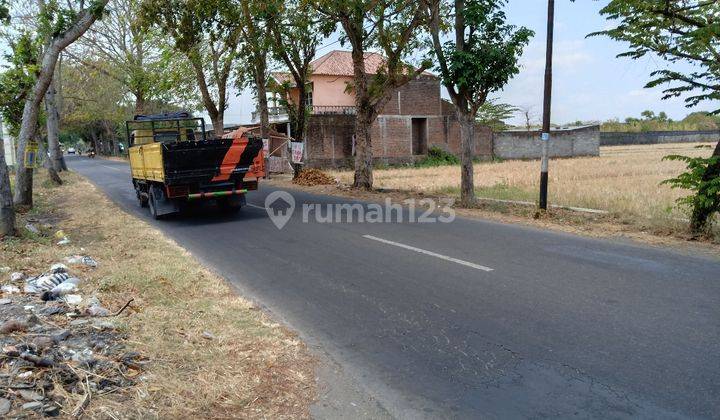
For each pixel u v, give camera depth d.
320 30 19.25
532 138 45.12
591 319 5.28
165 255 8.27
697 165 8.99
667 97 9.61
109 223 11.74
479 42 13.21
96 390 3.55
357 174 18.83
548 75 11.91
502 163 37.69
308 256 8.39
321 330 5.20
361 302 6.03
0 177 9.23
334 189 19.42
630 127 74.56
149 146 12.88
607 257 7.90
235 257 8.48
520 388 3.94
